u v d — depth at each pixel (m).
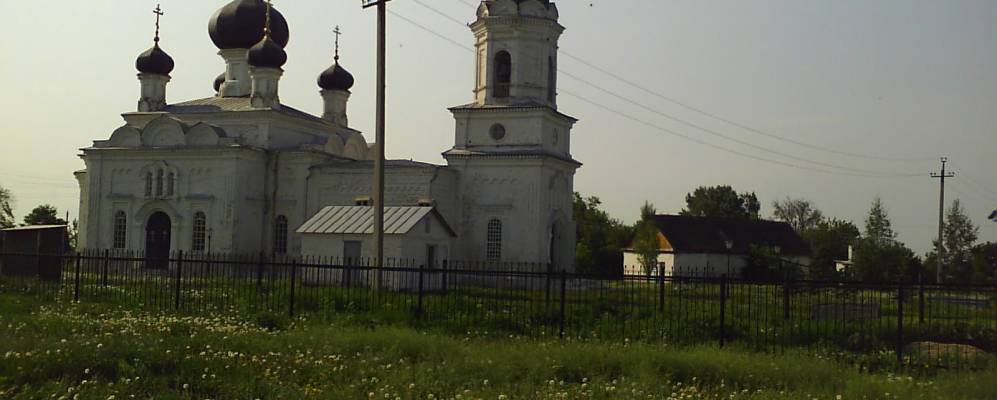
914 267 80.62
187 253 53.59
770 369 17.62
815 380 17.00
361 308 27.55
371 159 65.62
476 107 54.19
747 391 16.17
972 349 22.09
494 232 53.66
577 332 24.34
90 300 29.69
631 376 17.12
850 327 24.98
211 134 56.62
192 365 16.88
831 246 107.25
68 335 20.59
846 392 15.87
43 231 41.28
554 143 55.31
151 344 18.41
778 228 91.31
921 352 21.55
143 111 62.81
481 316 26.06
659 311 27.91
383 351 19.16
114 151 58.31
